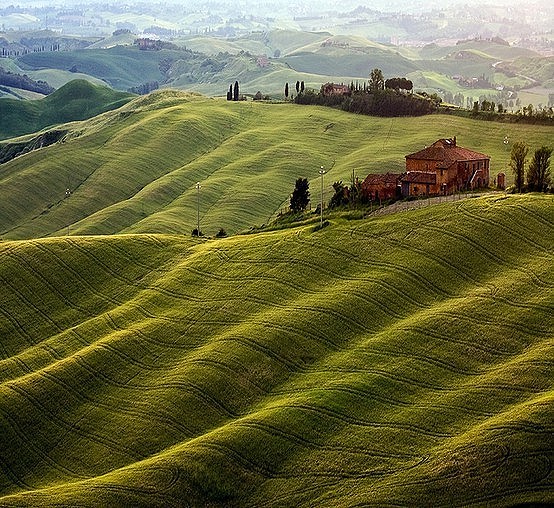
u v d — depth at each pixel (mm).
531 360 106000
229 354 117438
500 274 127625
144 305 137000
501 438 92312
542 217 139375
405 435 97625
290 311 124750
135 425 109438
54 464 107625
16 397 117500
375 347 114188
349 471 94125
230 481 95938
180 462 97562
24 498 95750
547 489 87688
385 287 127062
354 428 100375
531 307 117188
